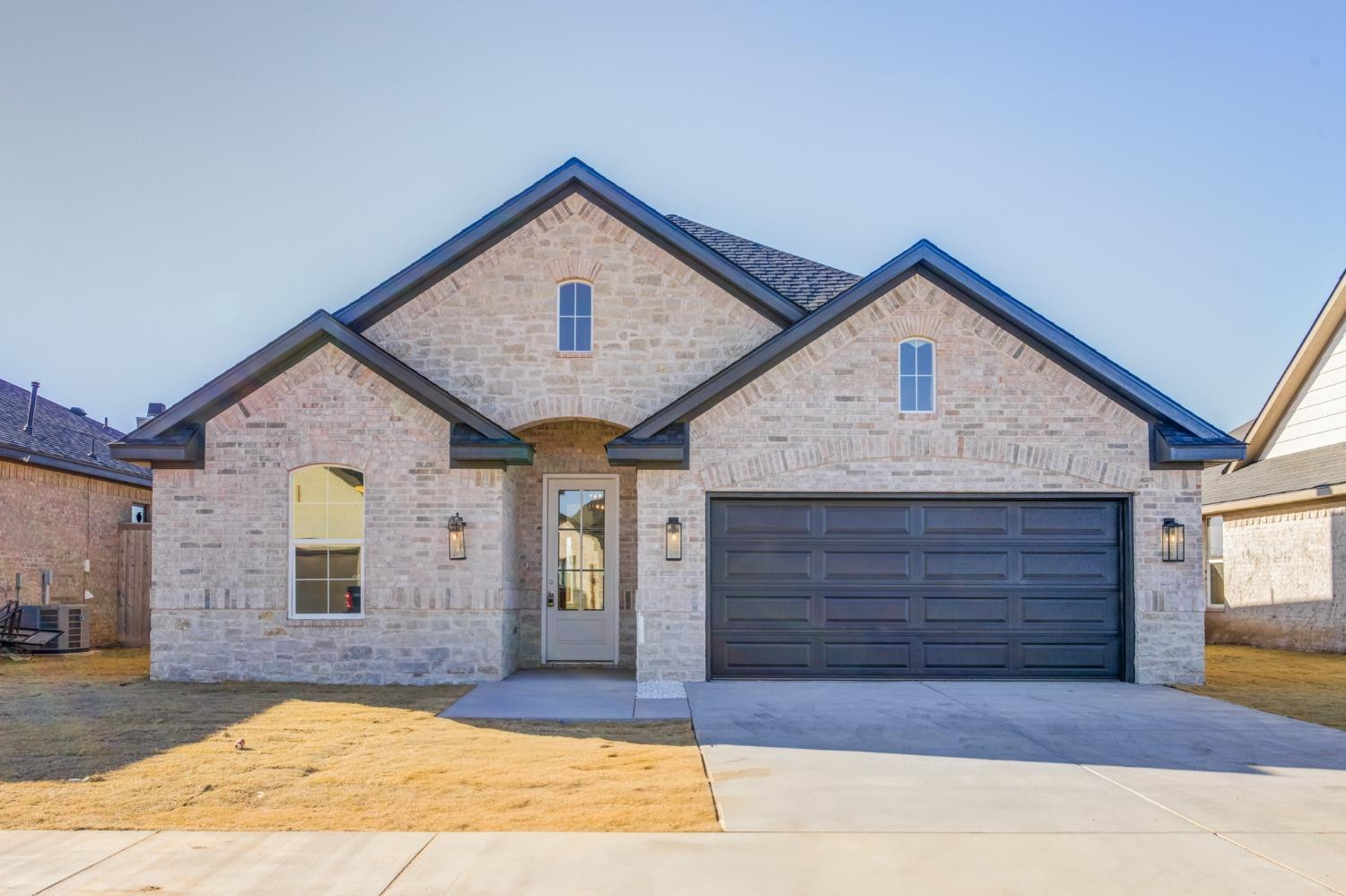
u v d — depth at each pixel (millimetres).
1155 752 9344
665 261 14852
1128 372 13594
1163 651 13594
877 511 13922
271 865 6223
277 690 13094
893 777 8391
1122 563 13852
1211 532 22516
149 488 22031
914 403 13844
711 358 14719
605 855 6406
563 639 15594
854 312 13867
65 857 6344
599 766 8797
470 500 13805
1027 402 13797
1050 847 6594
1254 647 20578
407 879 5984
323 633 13727
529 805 7527
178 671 13758
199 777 8391
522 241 14914
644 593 13617
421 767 8766
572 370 14742
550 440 15758
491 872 6102
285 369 13969
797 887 5867
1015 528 13891
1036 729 10406
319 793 7883
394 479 13828
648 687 13109
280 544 13828
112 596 20734
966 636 13812
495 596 13711
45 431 20625
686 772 8539
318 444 13883
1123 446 13773
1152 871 6152
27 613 17531
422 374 14703
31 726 10625
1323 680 14258
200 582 13820
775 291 14539
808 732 10289
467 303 14844
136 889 5809
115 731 10336
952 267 13633
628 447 13484
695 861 6293
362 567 13875
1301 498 18469
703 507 13703
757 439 13742
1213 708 11711
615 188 14719
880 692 12766
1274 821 7180
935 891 5828
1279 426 21984
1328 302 19688
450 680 13648
